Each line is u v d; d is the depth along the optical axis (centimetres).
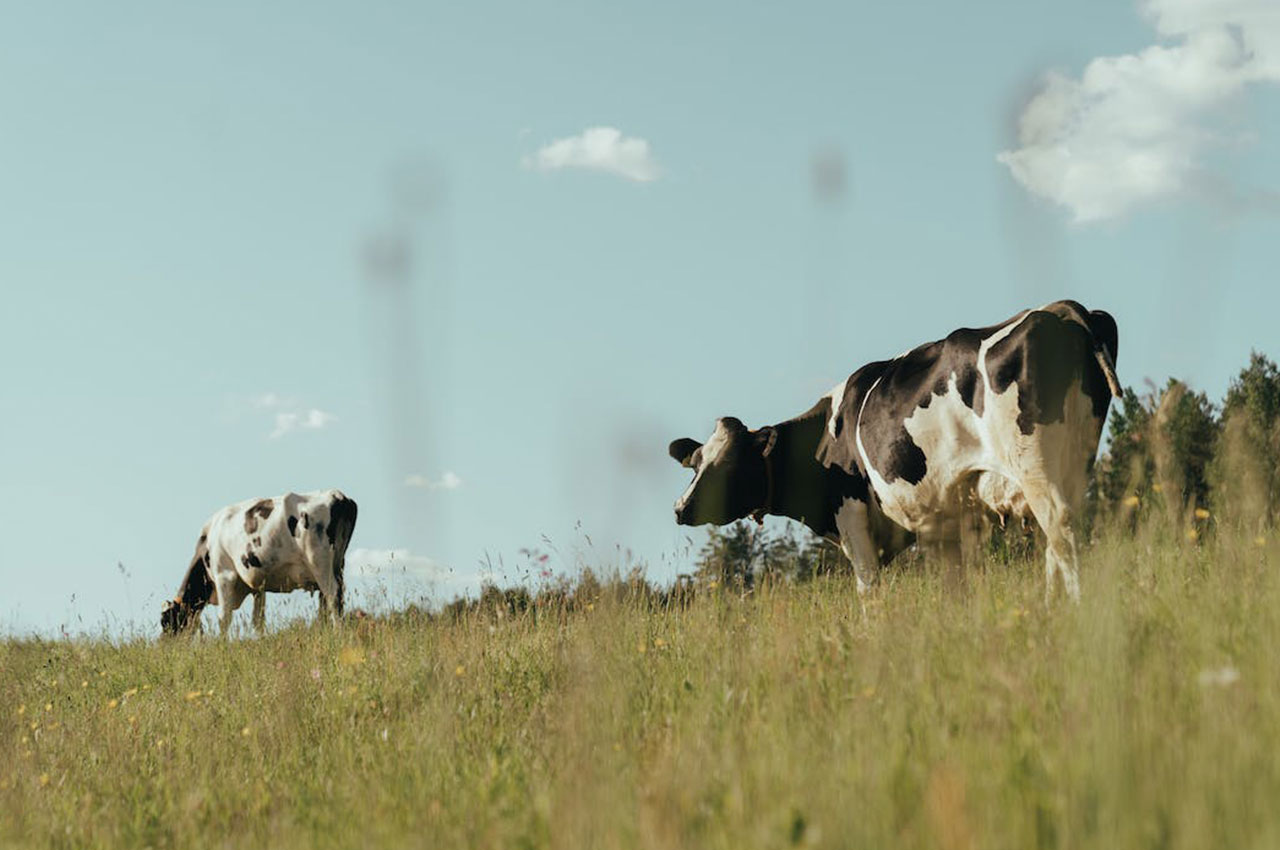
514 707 834
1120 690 469
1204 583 672
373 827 557
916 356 1099
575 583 1091
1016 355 990
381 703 927
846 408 1181
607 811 459
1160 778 391
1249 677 485
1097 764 399
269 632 1614
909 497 1101
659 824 441
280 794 709
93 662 1581
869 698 551
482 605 1197
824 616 893
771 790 462
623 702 679
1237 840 349
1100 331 990
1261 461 653
